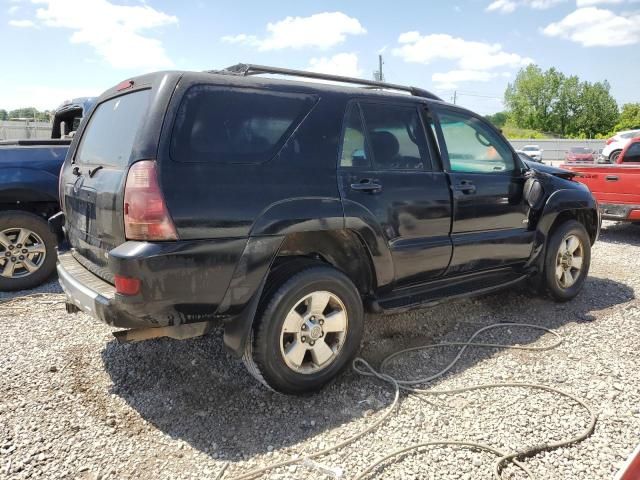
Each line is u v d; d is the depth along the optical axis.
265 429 2.87
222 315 2.87
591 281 5.85
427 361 3.72
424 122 3.92
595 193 8.30
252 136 2.98
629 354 3.83
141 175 2.63
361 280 3.60
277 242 2.95
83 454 2.64
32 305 4.88
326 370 3.22
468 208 4.04
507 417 2.96
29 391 3.26
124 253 2.59
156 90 2.81
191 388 3.32
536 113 98.50
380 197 3.45
